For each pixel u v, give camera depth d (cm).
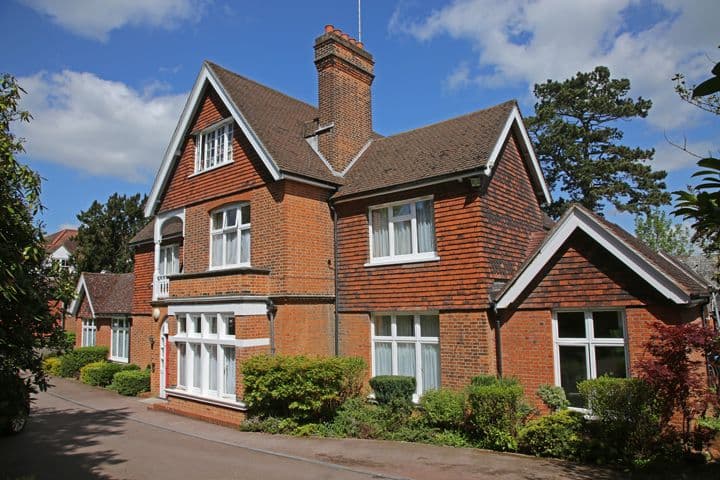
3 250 675
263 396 1309
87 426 1438
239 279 1455
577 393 1155
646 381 927
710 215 323
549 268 1210
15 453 1123
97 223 3922
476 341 1275
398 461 989
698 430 950
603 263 1134
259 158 1600
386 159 1667
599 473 876
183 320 1691
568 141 3388
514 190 1527
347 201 1578
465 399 1163
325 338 1554
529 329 1226
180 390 1644
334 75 1778
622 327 1115
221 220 1766
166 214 1966
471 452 1046
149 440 1244
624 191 3288
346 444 1149
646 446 916
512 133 1561
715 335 879
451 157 1418
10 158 730
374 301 1493
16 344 760
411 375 1420
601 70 3528
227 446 1164
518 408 1093
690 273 1634
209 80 1781
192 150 1886
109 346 2767
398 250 1477
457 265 1331
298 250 1516
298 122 1903
